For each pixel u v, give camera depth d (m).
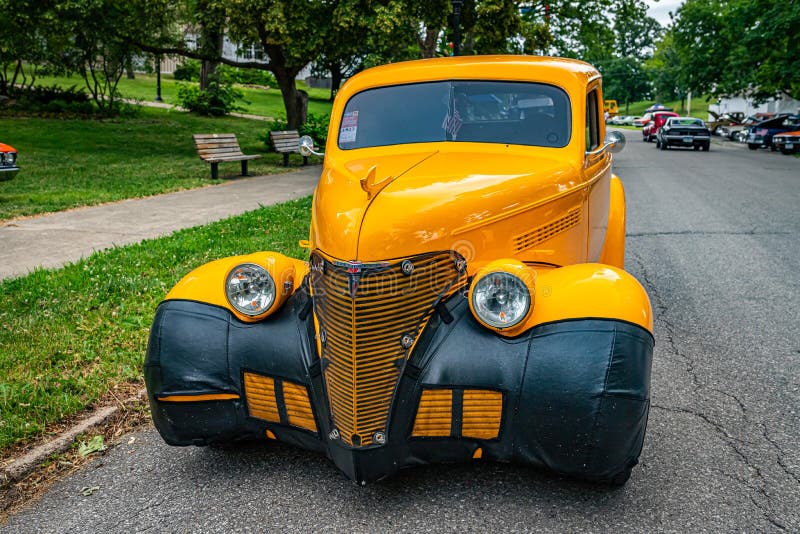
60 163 18.44
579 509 3.38
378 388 3.26
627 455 3.20
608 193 5.40
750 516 3.31
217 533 3.27
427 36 25.25
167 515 3.44
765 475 3.70
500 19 22.98
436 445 3.34
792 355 5.47
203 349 3.57
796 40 33.72
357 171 3.96
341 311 3.26
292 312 3.61
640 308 3.24
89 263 7.76
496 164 4.01
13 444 4.07
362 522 3.31
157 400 3.62
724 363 5.33
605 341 3.11
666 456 3.91
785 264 8.48
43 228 10.16
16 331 5.70
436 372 3.27
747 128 47.28
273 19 19.30
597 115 5.06
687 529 3.21
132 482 3.77
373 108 4.62
